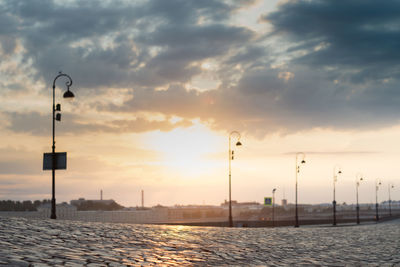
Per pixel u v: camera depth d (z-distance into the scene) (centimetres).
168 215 10244
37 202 12012
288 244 2462
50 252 1281
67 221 2498
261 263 1589
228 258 1638
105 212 6831
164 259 1437
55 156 3186
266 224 9656
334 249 2402
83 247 1488
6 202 10288
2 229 1672
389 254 2283
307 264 1670
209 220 12200
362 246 2720
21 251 1226
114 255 1387
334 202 9194
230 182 5356
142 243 1795
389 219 14788
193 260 1490
